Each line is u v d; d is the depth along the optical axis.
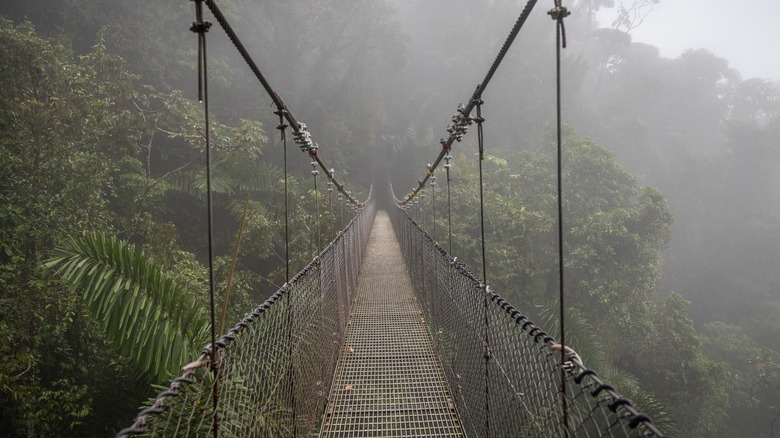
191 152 10.22
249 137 7.64
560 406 1.22
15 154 4.80
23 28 5.66
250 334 1.55
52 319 4.64
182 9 11.13
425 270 4.81
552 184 11.95
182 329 2.82
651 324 10.51
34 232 4.50
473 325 2.40
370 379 3.42
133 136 6.42
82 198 5.25
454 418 2.85
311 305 2.68
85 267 2.77
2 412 4.04
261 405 1.62
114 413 3.94
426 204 11.26
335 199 10.05
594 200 11.45
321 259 3.11
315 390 2.77
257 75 1.73
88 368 4.73
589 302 10.50
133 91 6.47
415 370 3.57
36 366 4.30
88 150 5.83
